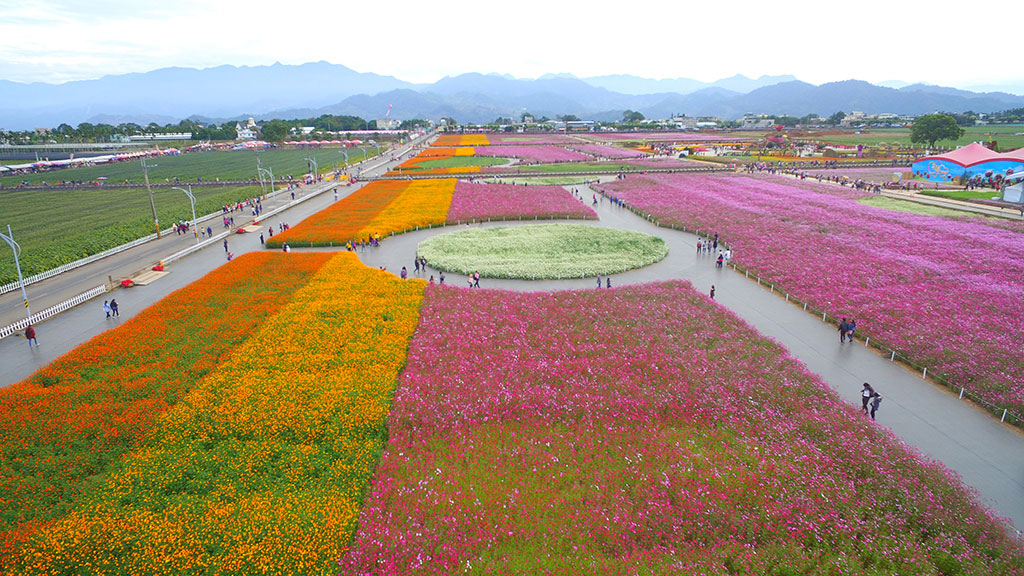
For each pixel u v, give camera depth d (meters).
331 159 187.62
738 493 22.30
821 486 22.47
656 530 20.67
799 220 72.94
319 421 27.19
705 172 130.12
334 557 19.27
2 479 22.81
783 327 40.97
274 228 76.31
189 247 64.62
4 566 18.52
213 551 19.41
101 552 19.33
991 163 98.81
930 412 29.25
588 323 40.53
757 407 28.94
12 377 33.78
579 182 118.06
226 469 23.91
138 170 162.88
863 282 48.28
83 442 25.67
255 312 42.16
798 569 18.70
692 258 59.66
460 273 54.69
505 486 23.20
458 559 19.25
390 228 71.06
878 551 19.28
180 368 32.97
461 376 32.06
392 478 23.47
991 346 34.66
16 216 88.56
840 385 32.22
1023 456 25.50
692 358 34.41
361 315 41.53
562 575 18.59
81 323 42.88
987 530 19.95
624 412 28.59
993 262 51.78
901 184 102.31
